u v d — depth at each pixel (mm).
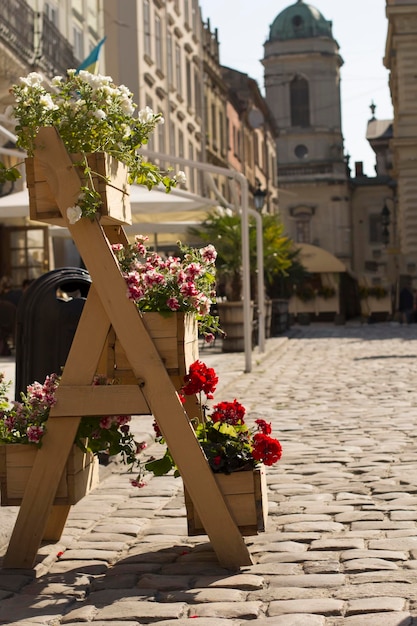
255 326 29109
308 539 6578
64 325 8961
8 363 21656
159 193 23453
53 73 31031
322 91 104625
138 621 5148
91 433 6305
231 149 69688
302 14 105250
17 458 6266
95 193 6094
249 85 77438
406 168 55781
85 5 37031
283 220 104562
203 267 6512
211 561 6195
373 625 4844
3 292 27328
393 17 55031
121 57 41344
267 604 5297
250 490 6125
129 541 6844
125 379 6363
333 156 104375
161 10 46531
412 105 55500
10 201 22281
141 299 6191
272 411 13773
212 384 6234
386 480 8453
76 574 6039
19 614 5328
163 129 46562
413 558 6020
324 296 51219
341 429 11688
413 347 28234
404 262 55375
